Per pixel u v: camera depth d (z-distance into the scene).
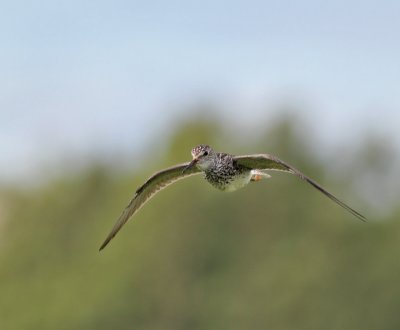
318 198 51.03
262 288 44.09
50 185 57.84
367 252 45.91
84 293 44.41
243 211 48.41
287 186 50.72
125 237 46.66
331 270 44.50
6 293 47.22
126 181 54.34
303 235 48.56
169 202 46.97
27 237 54.84
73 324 43.03
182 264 46.09
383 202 54.78
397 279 43.38
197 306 44.91
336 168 57.81
